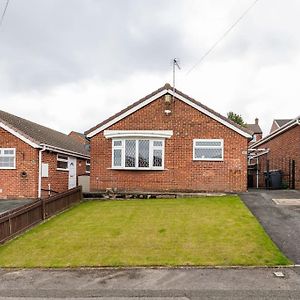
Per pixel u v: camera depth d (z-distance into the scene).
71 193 16.06
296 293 6.24
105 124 18.75
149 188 18.25
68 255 8.82
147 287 6.68
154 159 18.31
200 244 9.31
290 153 21.30
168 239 9.85
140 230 10.88
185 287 6.64
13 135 19.91
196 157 18.06
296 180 20.27
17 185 19.70
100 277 7.32
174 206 14.47
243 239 9.55
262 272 7.38
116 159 18.58
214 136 18.02
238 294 6.23
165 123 18.36
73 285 6.89
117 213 13.57
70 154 24.47
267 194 16.61
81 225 11.88
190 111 18.25
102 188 18.61
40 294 6.43
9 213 10.59
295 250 8.62
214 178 17.88
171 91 18.38
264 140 26.67
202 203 14.88
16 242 10.18
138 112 18.59
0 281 7.20
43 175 20.52
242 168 17.75
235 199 15.38
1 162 19.94
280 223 11.01
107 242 9.78
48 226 12.02
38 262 8.39
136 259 8.35
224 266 7.78
